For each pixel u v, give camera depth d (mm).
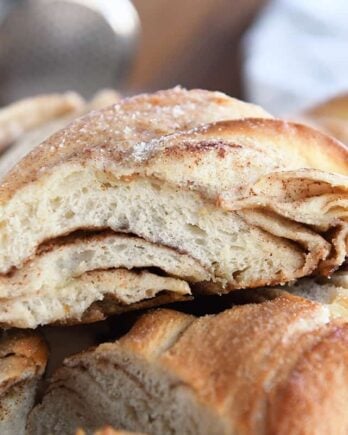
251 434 232
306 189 272
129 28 673
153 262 274
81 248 271
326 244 275
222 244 274
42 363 281
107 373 262
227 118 291
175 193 270
